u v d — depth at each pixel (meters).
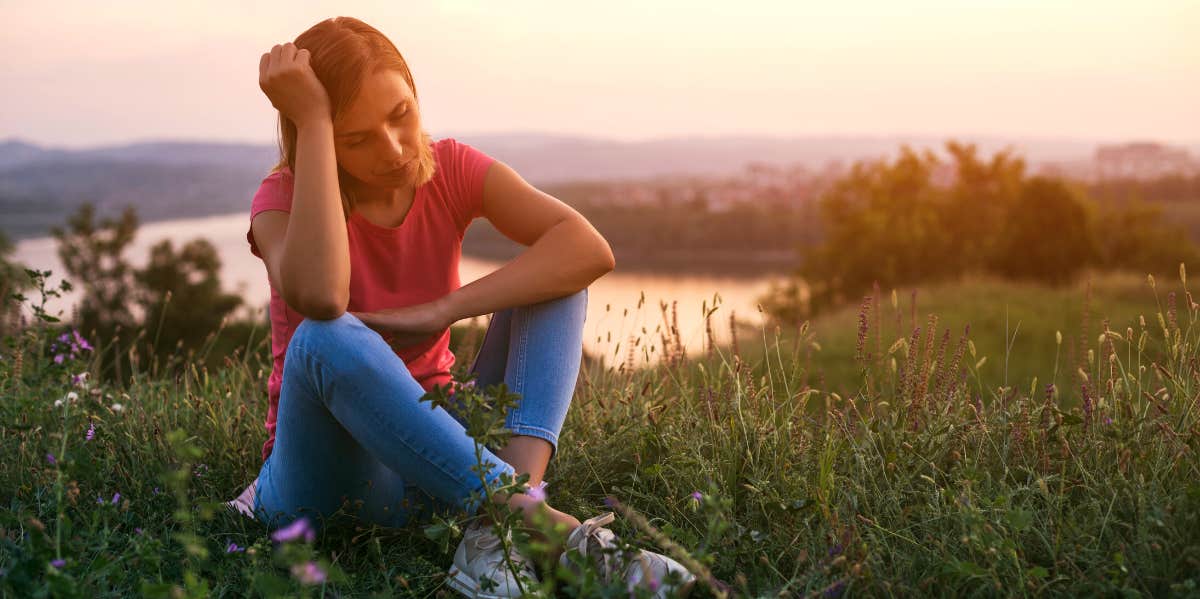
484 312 1.90
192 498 1.99
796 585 1.59
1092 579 1.53
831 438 2.04
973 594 1.50
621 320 2.67
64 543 1.47
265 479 1.89
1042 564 1.64
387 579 1.62
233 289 38.25
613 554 1.50
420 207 1.96
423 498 1.85
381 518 1.86
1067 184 37.66
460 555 1.63
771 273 149.50
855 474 1.95
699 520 1.90
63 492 1.64
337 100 1.72
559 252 1.93
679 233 197.38
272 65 1.72
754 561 1.69
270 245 1.81
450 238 2.01
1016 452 2.02
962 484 1.83
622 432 2.29
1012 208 38.38
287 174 1.88
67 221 37.16
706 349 2.49
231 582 1.65
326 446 1.72
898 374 2.36
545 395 1.86
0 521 1.67
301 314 1.76
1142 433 1.95
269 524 1.84
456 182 2.00
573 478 2.13
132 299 35.50
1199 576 1.49
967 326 2.23
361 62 1.71
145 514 1.91
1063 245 36.97
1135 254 45.66
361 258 1.92
